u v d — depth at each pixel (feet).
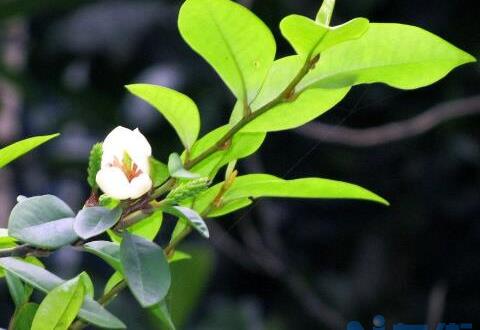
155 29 9.04
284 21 3.23
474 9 8.20
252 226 8.52
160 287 3.14
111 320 3.25
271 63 3.34
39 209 3.22
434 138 8.95
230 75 3.35
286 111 3.36
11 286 3.39
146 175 3.22
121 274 3.36
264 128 3.37
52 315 3.22
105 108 8.54
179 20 3.30
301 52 3.30
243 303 7.99
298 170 9.05
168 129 8.38
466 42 8.30
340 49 3.36
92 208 3.23
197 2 3.26
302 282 8.95
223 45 3.32
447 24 8.31
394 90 8.35
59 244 3.18
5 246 3.40
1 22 7.63
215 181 5.57
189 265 4.95
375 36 3.35
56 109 9.01
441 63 3.34
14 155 3.34
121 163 3.25
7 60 8.76
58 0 7.59
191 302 4.99
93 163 3.29
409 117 8.63
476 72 8.33
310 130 7.66
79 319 3.36
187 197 3.26
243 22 3.29
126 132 3.25
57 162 9.04
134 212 3.26
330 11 3.32
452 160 9.00
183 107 3.38
